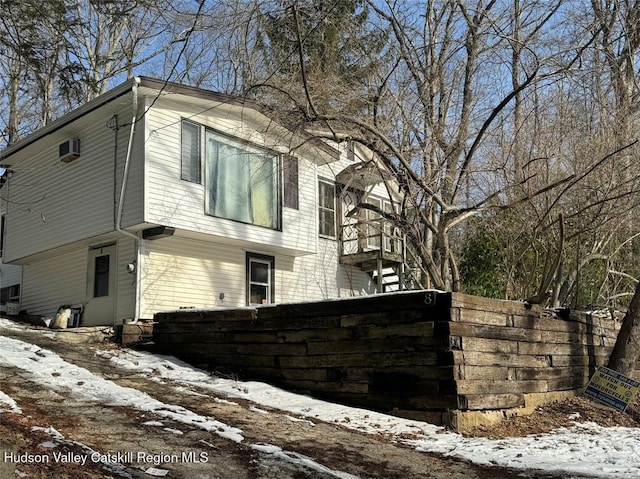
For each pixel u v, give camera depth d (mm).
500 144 13680
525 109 14305
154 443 5820
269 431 6832
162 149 12891
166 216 12719
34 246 15469
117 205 13000
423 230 15445
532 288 15844
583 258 14078
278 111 11758
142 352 11031
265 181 15125
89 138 14078
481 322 8383
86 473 4695
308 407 8188
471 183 14477
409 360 8094
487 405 8172
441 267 12055
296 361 9203
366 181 18172
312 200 16641
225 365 10070
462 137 12648
